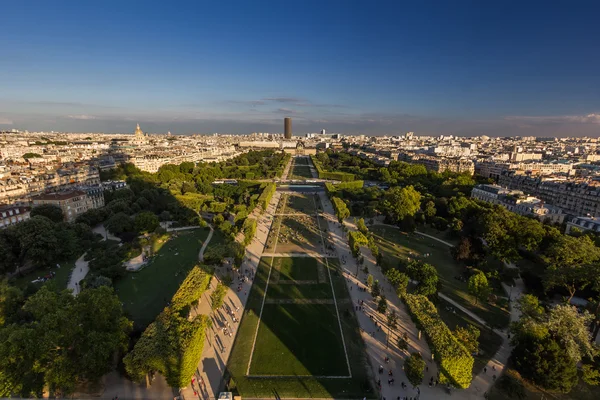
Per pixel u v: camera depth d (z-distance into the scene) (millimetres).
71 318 198000
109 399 193375
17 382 182500
